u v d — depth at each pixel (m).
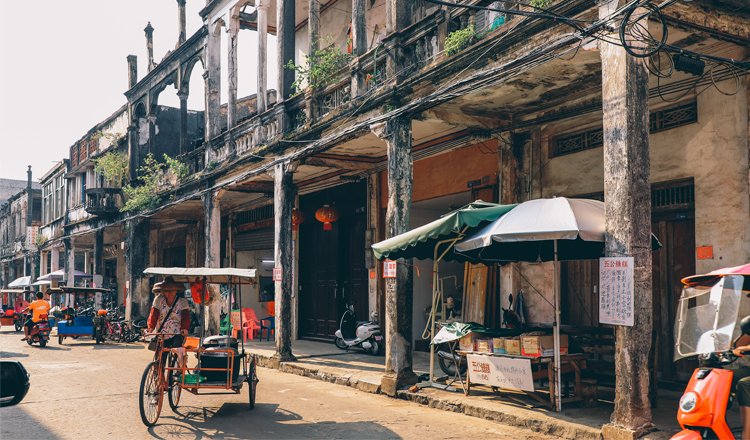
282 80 13.17
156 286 7.85
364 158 14.03
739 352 4.27
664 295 8.48
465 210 7.38
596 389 7.25
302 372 11.27
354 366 11.35
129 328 18.58
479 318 11.39
